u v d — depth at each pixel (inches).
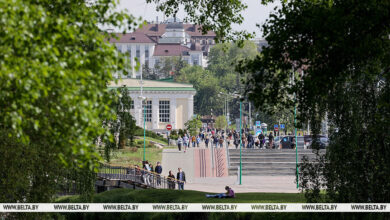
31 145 2373.3
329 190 2455.7
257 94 1942.7
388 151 2241.6
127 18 1418.6
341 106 2399.1
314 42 1854.1
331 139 2452.0
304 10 1883.6
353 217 2383.1
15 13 1224.2
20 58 1229.1
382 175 2240.4
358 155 2333.9
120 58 1381.6
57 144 1346.0
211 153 7436.0
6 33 1218.0
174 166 6815.9
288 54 1895.9
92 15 1409.9
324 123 2524.6
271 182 5910.4
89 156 1342.3
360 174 2332.7
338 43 1796.3
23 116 1289.4
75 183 2842.0
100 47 1395.2
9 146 2300.7
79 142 1309.1
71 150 1341.0
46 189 2482.8
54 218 3134.8
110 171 5162.4
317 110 2445.9
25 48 1238.9
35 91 1238.9
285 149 7440.9
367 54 1876.2
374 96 2349.9
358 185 2332.7
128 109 3174.2
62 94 1264.8
